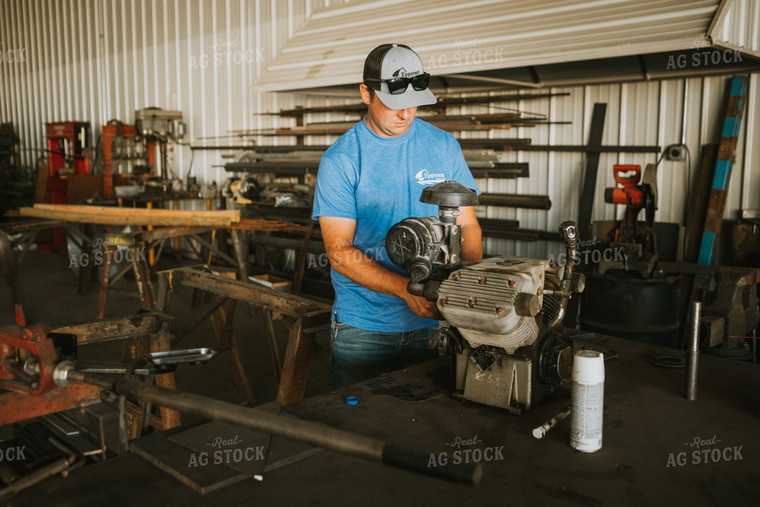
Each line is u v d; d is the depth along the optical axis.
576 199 4.38
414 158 1.76
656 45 2.88
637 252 3.27
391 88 1.56
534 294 1.17
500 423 1.24
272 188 5.77
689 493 0.98
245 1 6.21
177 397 0.96
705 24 2.79
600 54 3.04
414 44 4.01
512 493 0.98
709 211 3.67
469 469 0.73
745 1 2.97
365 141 1.72
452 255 1.37
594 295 3.33
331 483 1.03
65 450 1.41
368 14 4.62
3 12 9.84
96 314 4.93
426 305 1.43
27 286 5.87
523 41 3.42
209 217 4.44
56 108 9.20
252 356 3.96
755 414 1.27
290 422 0.85
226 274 4.48
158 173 7.59
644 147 3.99
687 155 3.89
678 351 1.66
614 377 1.48
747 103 3.66
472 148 4.52
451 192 1.29
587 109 4.23
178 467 1.05
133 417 1.78
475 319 1.18
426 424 1.24
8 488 1.23
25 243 4.85
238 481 1.02
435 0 4.21
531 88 4.46
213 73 6.72
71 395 1.45
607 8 3.21
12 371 1.21
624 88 4.07
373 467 1.08
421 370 1.57
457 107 4.90
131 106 7.87
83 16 8.28
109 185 7.03
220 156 6.84
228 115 6.68
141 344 2.27
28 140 9.94
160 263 7.00
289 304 2.27
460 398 1.37
